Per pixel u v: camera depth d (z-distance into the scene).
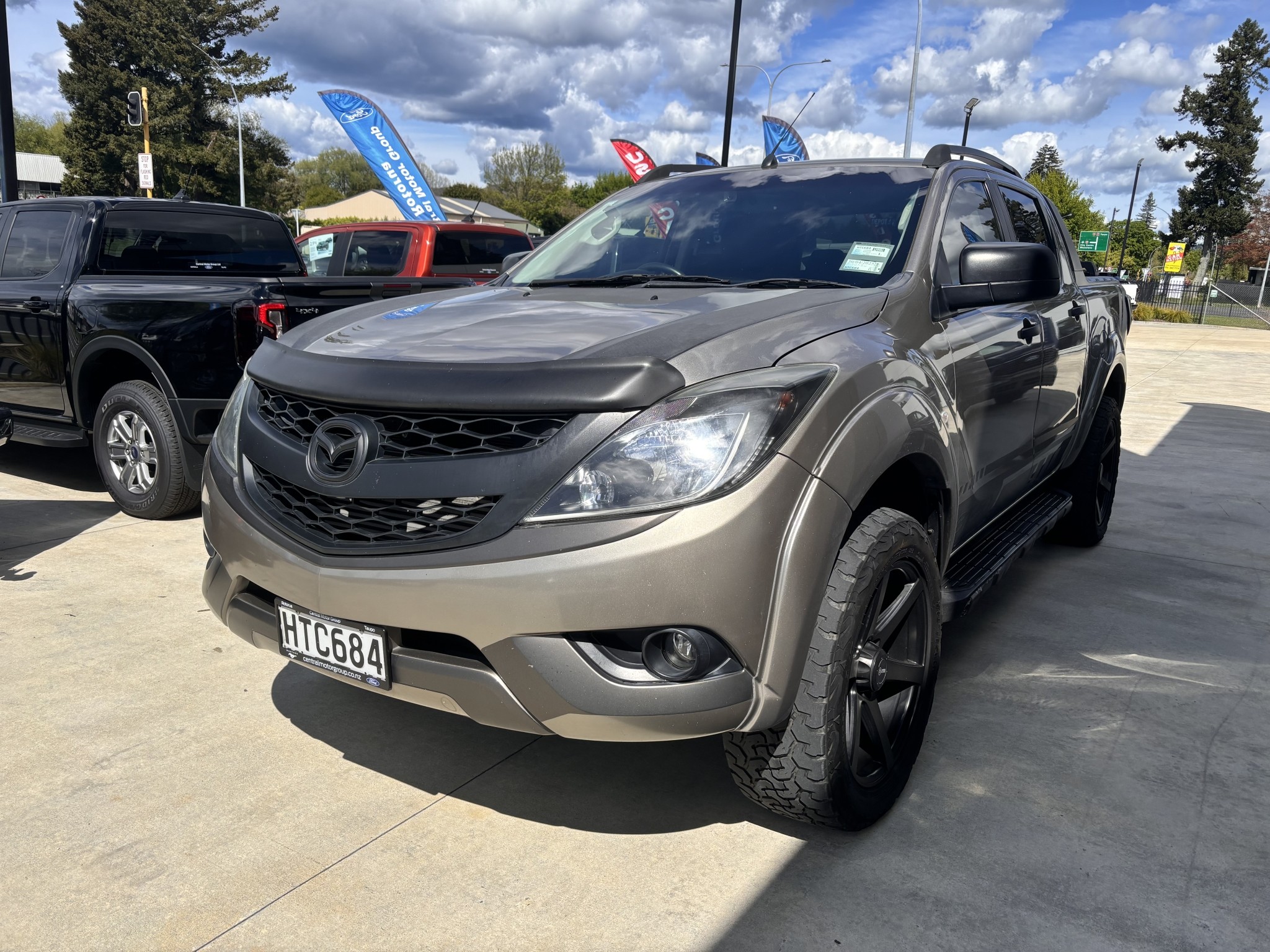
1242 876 2.19
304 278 5.01
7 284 5.39
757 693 1.97
